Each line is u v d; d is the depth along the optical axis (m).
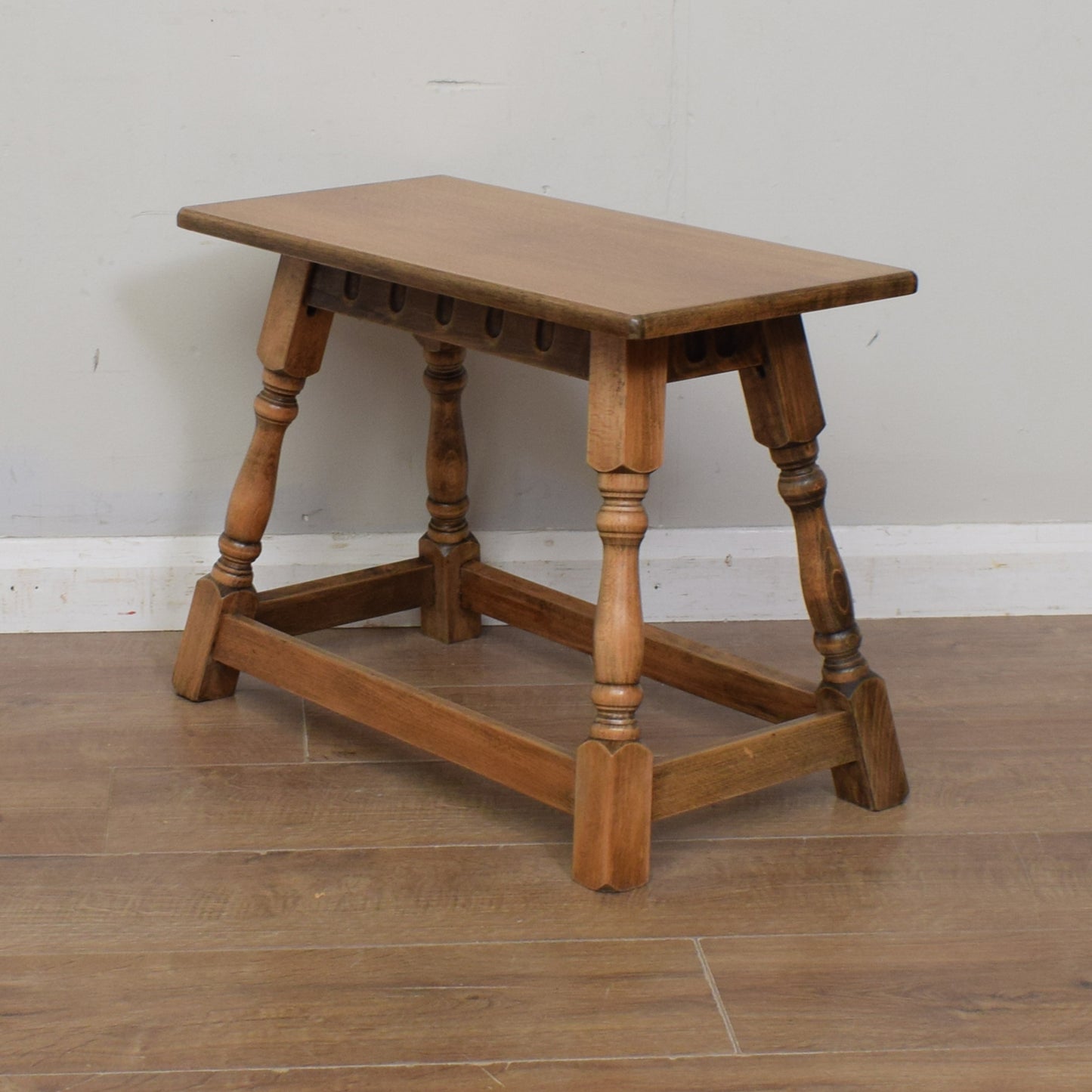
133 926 1.26
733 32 1.81
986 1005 1.18
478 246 1.40
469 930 1.27
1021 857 1.41
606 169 1.85
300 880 1.34
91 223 1.82
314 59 1.79
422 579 1.88
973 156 1.87
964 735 1.66
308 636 1.92
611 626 1.31
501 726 1.41
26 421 1.88
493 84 1.81
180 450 1.91
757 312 1.22
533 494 1.95
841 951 1.25
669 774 1.35
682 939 1.26
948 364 1.94
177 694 1.74
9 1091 1.05
